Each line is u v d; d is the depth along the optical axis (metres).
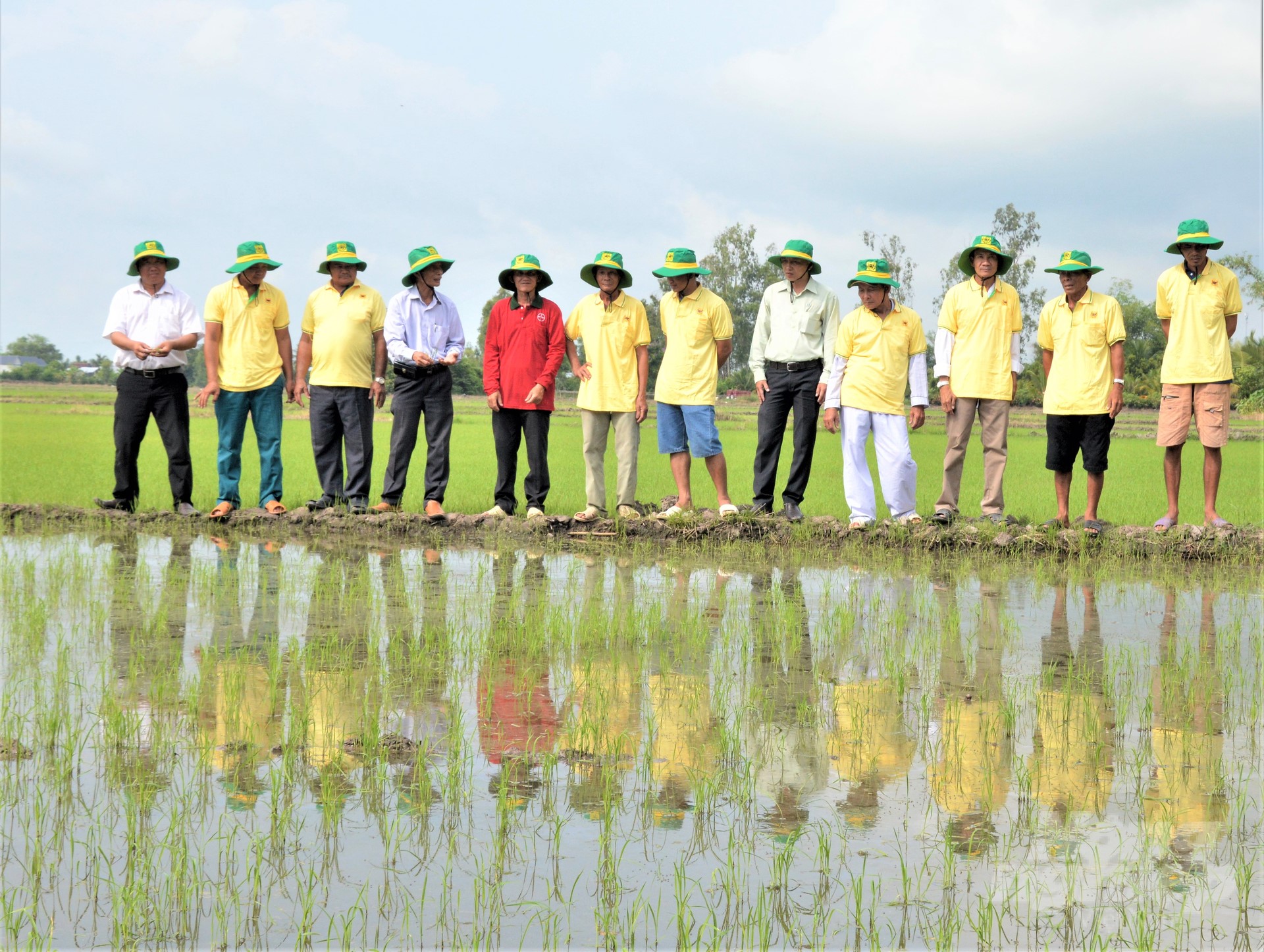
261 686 4.36
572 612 5.91
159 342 9.67
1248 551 8.12
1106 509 10.55
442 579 7.00
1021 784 3.36
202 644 5.06
